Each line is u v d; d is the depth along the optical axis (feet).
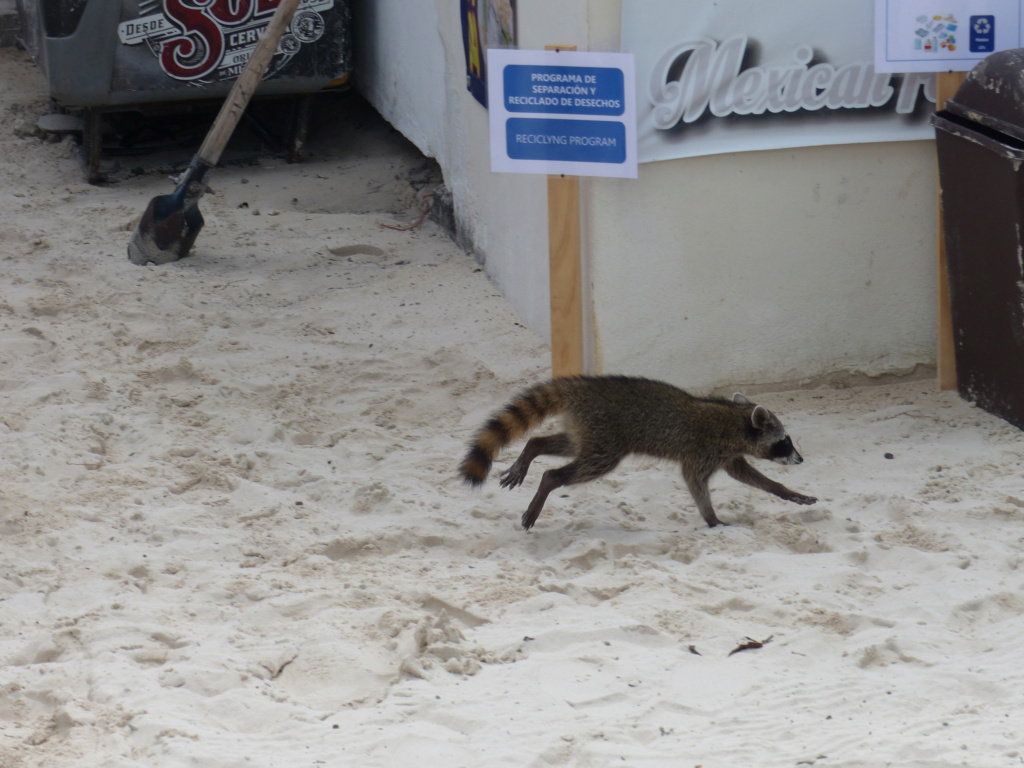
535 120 31.76
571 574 25.23
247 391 35.17
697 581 24.43
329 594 23.39
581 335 33.35
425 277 44.73
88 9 50.70
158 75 52.60
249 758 17.49
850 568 24.94
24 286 42.37
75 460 30.04
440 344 39.11
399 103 53.98
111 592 23.66
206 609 22.89
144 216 45.14
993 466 30.04
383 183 55.21
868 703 19.44
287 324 40.68
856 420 33.45
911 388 35.60
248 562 25.35
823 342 35.29
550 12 33.99
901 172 34.30
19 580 24.02
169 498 28.43
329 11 54.03
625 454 27.50
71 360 36.63
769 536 27.02
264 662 20.67
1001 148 29.84
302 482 29.89
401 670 20.58
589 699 19.60
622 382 27.55
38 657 20.95
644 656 21.21
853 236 34.55
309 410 34.30
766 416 27.58
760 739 18.26
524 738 18.17
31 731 18.40
